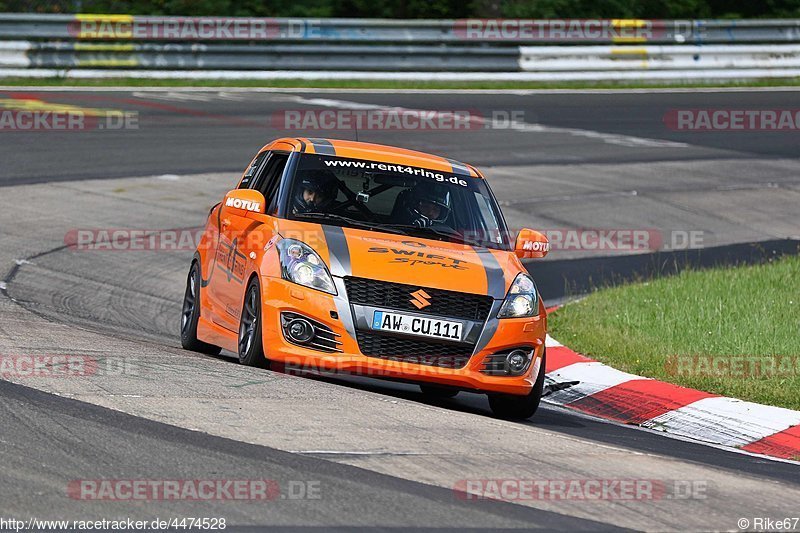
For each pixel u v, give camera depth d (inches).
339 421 920.3
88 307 1523.1
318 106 3358.8
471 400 1285.7
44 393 929.5
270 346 1076.5
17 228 1968.5
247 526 658.8
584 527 706.8
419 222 1197.1
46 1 4296.3
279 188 1212.5
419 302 1068.5
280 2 4677.7
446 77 3907.5
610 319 1657.2
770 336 1515.7
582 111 3634.4
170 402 929.5
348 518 683.4
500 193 2578.7
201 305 1307.8
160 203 2277.3
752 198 2741.1
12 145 2642.7
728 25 4224.9
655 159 3075.8
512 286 1122.0
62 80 3540.8
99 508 672.4
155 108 3211.1
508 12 4822.8
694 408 1232.2
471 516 708.0
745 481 886.4
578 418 1206.9
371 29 3855.8
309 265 1079.0
